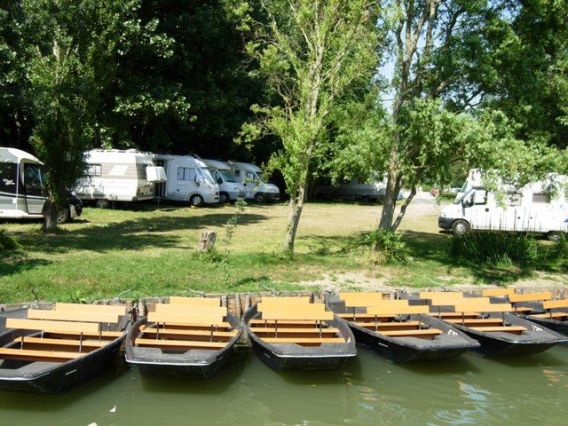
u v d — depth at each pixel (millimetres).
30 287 10773
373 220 28203
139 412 7578
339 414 7680
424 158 13828
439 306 11422
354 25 14773
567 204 22406
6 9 18906
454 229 23141
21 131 27656
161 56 27672
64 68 17391
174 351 8742
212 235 14148
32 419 7285
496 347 9789
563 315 12156
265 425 7309
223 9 29547
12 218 20172
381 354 9469
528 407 8141
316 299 11617
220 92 31781
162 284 11523
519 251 16688
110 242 16469
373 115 15180
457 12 16000
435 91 16422
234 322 9594
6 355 8070
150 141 31781
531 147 14078
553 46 19062
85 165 18453
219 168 34031
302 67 15547
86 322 9094
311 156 14914
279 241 18625
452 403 8172
